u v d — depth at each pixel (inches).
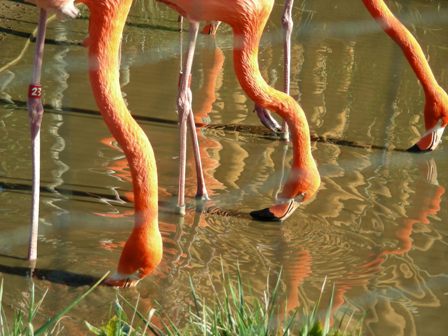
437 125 301.1
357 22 449.1
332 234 235.3
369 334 184.4
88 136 281.0
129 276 190.5
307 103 337.7
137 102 315.9
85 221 225.8
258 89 231.3
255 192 257.4
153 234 187.6
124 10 180.7
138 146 182.9
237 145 292.8
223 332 159.3
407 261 222.7
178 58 370.6
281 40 411.2
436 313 196.9
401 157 297.4
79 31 387.9
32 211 199.3
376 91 359.3
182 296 193.9
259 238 229.9
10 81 318.7
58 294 189.5
